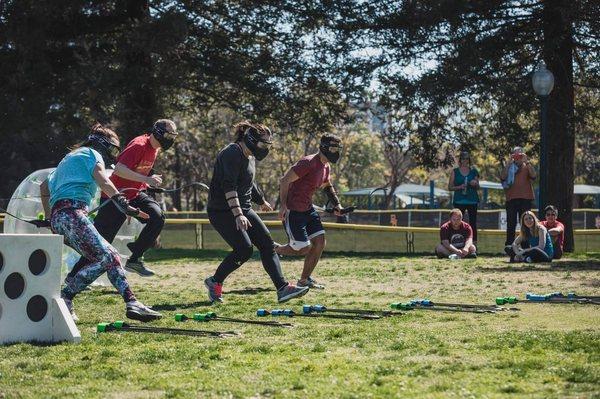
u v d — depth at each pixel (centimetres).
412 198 5625
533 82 1825
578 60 2319
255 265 1573
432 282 1205
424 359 579
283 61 2516
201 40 2575
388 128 2433
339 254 1975
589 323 761
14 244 677
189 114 2952
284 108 2572
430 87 2139
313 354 608
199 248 2366
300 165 1076
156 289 1148
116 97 2356
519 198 1789
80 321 810
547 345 619
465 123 2359
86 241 755
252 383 512
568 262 1584
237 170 944
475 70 2133
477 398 465
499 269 1419
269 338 690
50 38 2462
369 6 2266
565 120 2156
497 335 672
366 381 512
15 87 2381
